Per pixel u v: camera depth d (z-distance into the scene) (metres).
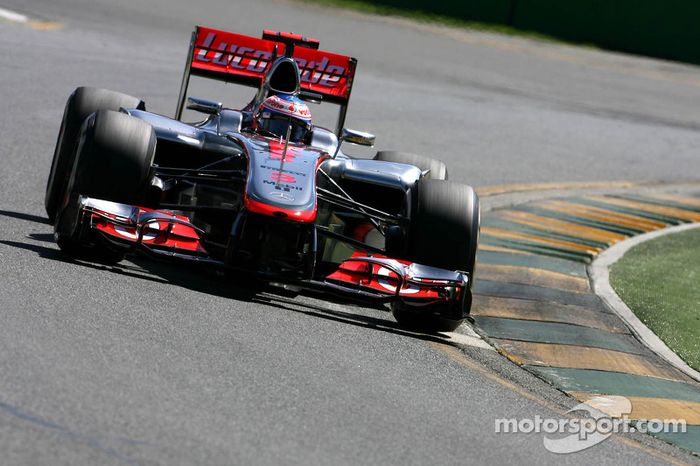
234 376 18.36
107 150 23.84
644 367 26.31
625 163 61.66
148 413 15.87
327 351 21.27
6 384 15.82
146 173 24.39
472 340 26.27
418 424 18.12
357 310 26.45
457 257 25.42
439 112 65.88
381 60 82.38
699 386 25.47
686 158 66.31
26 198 31.69
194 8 91.00
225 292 24.30
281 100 27.70
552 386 23.56
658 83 97.88
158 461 14.27
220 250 26.23
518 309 30.12
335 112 59.75
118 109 28.05
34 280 21.58
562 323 29.27
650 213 49.16
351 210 27.34
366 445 16.53
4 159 36.50
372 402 18.73
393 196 28.83
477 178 50.53
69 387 16.22
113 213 23.25
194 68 30.53
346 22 100.44
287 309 24.09
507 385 22.50
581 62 103.88
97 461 13.91
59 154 27.45
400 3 116.06
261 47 30.98
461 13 117.38
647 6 119.50
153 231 23.67
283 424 16.66
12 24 69.50
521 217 43.75
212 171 25.78
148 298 22.05
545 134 65.56
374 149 52.38
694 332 30.23
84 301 20.84
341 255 28.23
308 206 23.94
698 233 46.00
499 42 107.88
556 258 37.28
